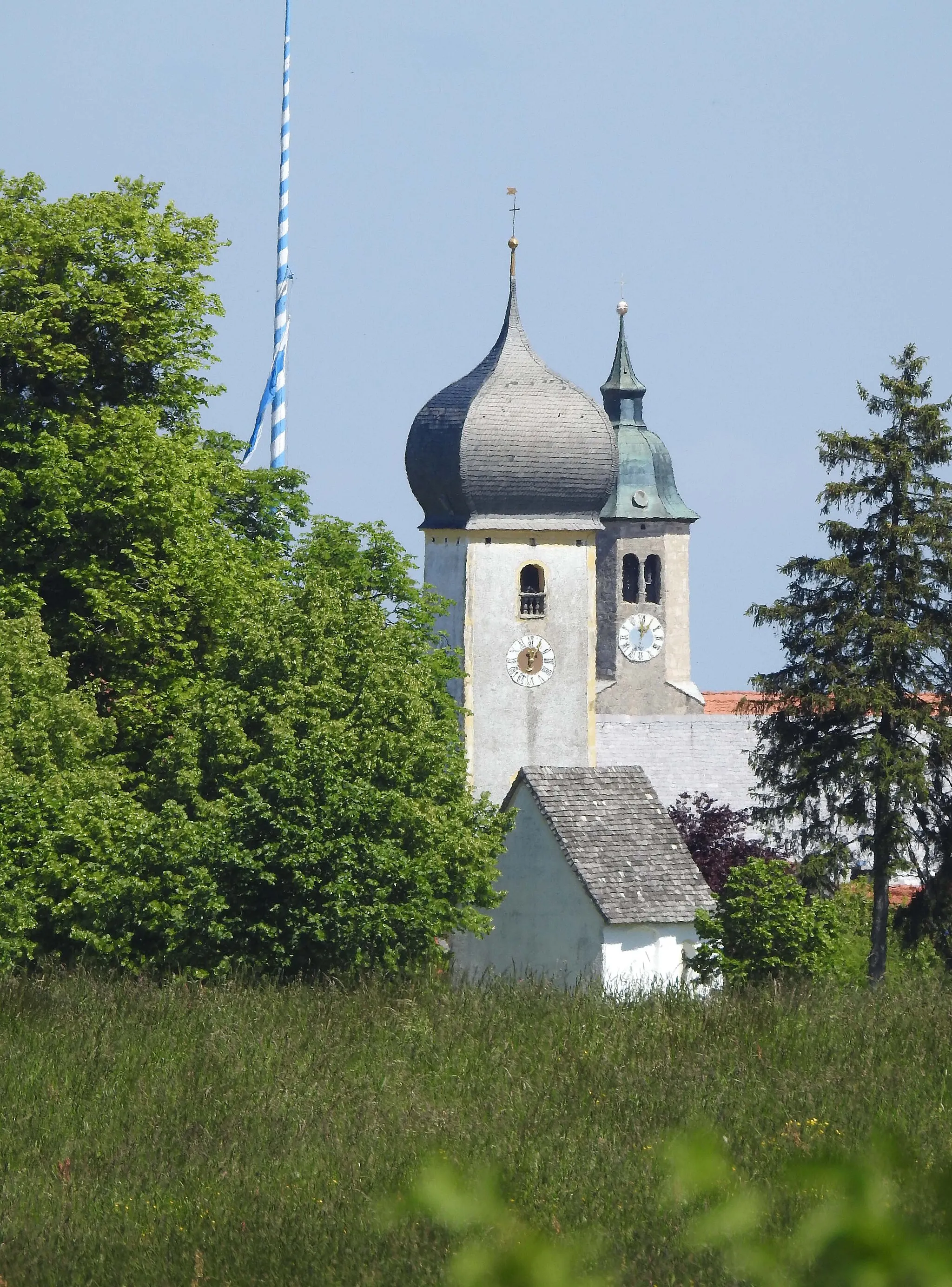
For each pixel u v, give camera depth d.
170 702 136.75
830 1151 22.38
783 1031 76.62
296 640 124.44
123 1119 60.09
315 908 102.62
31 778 112.38
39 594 145.00
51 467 142.50
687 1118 56.44
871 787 176.75
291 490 177.50
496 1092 63.50
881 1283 17.84
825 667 178.88
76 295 153.25
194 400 161.62
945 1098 61.22
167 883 103.38
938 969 173.00
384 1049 72.69
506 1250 21.11
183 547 143.00
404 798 107.75
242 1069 67.56
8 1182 51.91
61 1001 82.44
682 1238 34.84
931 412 182.00
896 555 181.25
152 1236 45.41
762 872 135.00
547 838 165.62
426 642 178.62
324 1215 46.00
